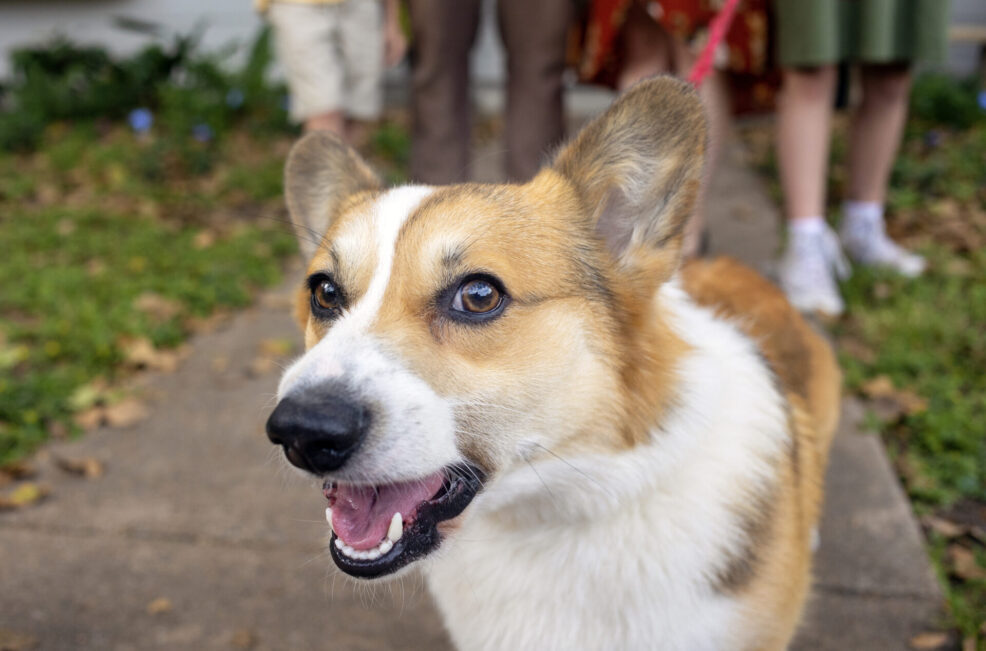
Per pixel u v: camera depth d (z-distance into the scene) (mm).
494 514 625
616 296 608
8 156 1917
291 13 1159
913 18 1047
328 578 789
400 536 580
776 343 726
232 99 2094
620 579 613
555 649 625
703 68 767
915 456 874
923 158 1642
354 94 1253
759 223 1472
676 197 607
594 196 619
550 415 589
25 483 894
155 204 1649
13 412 979
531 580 622
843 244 1255
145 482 894
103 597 779
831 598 749
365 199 653
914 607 738
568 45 1130
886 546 786
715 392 623
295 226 706
